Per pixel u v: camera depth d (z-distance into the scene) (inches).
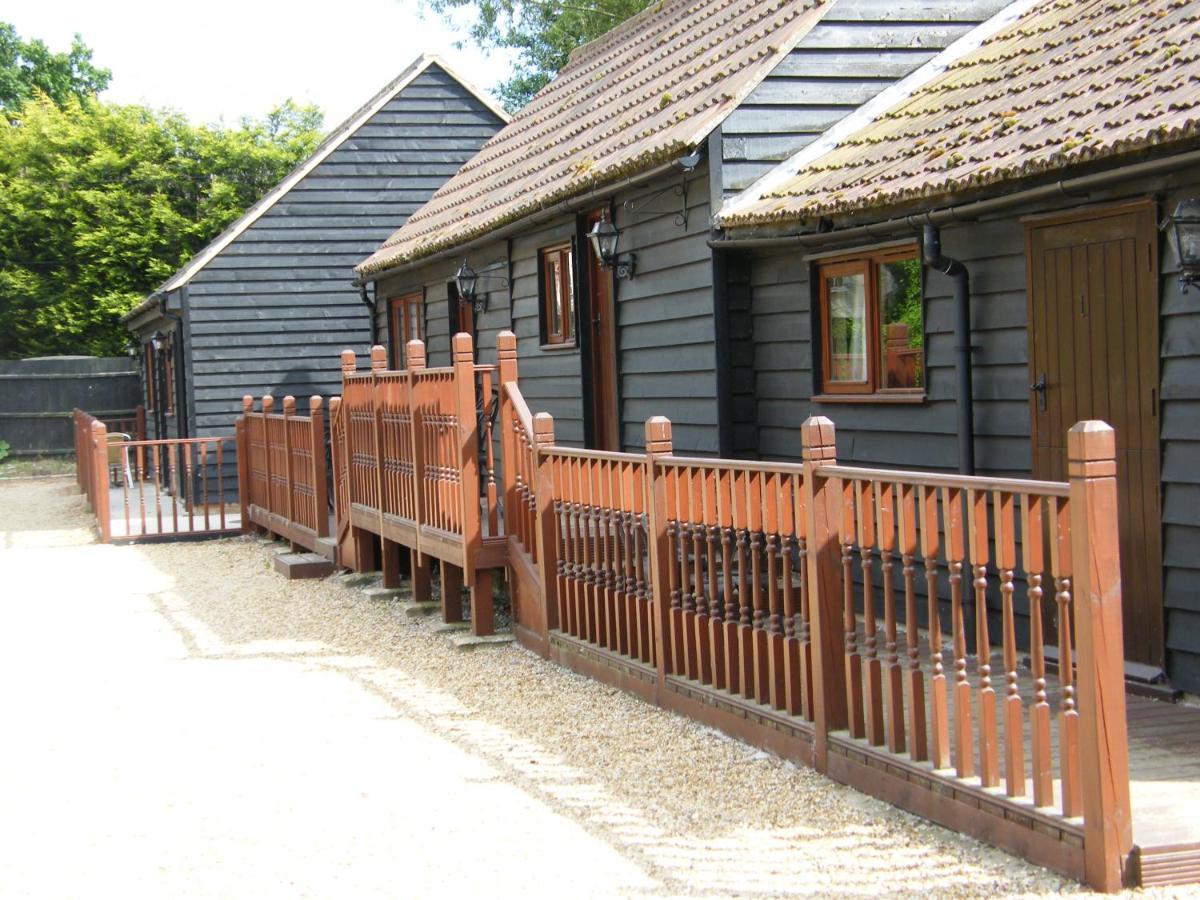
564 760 267.0
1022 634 321.7
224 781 265.4
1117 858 180.5
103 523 687.7
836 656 238.8
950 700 270.1
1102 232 289.7
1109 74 306.3
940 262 324.5
